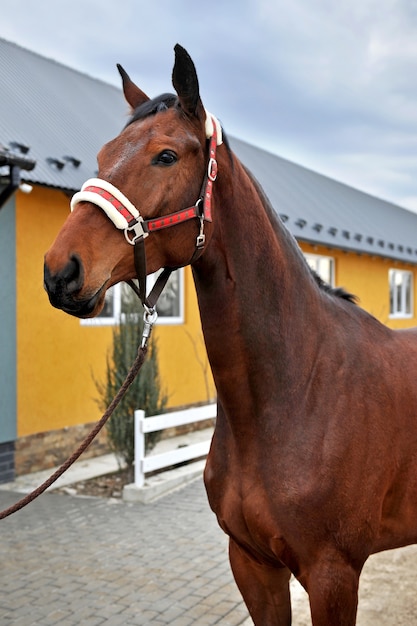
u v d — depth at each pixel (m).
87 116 9.27
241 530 2.16
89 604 3.73
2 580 4.10
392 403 2.22
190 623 3.48
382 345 2.39
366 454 2.08
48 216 7.26
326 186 18.16
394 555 4.32
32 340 7.07
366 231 15.12
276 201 12.87
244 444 2.09
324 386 2.11
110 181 1.74
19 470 6.90
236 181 2.02
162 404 6.90
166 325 9.34
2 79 8.71
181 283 9.77
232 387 2.05
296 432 2.04
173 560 4.47
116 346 6.78
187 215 1.83
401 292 17.08
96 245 1.69
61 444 7.43
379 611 3.45
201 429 9.87
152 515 5.59
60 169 7.27
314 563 2.02
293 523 1.99
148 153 1.78
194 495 6.25
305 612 3.51
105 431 8.02
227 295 1.99
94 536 5.01
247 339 2.02
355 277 14.20
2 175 6.02
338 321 2.32
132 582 4.07
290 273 2.17
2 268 6.64
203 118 1.90
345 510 2.02
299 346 2.12
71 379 7.58
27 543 4.84
